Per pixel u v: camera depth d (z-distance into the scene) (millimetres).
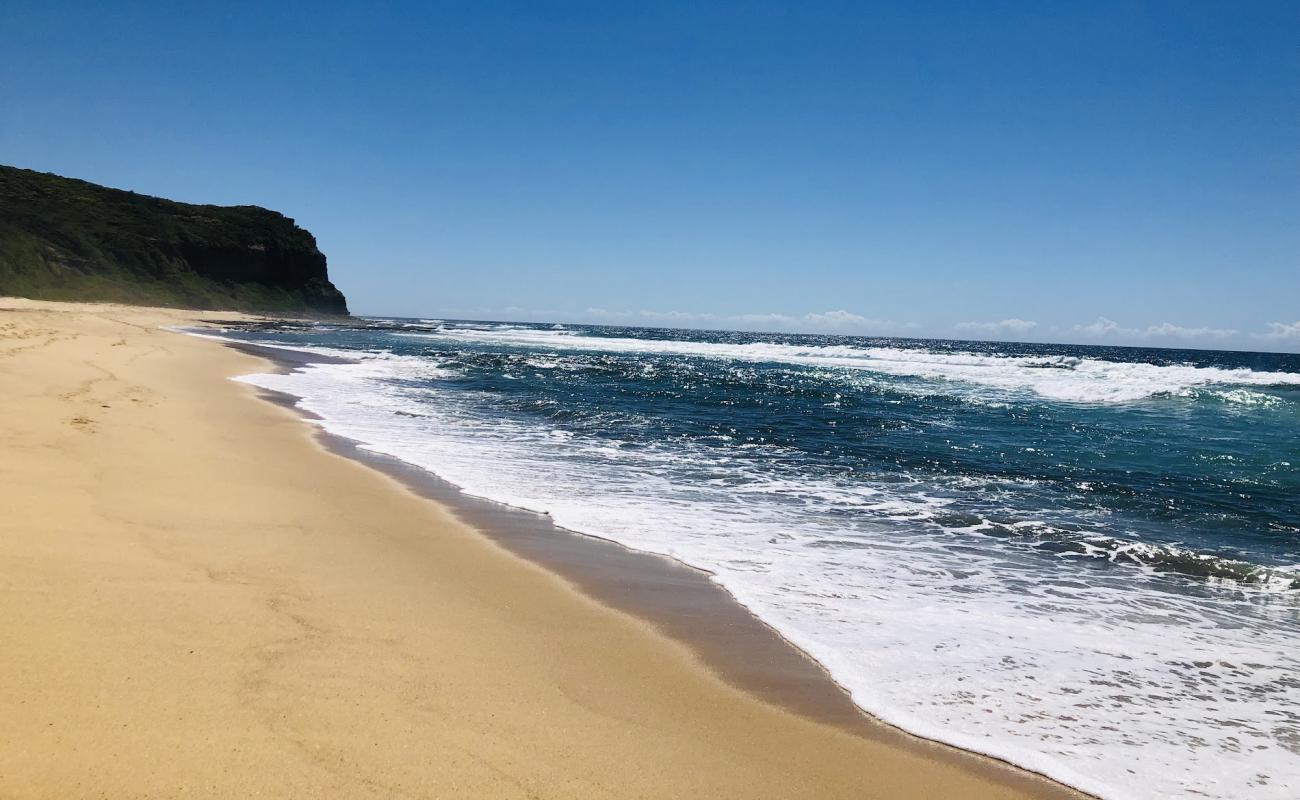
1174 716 4133
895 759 3543
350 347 41562
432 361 32594
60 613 3918
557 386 23750
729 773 3289
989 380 29312
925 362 42344
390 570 5555
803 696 4133
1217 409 20266
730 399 21781
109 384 13492
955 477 11289
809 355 51031
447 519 7410
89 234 78875
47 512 5621
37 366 13891
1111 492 10516
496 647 4363
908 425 17000
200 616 4160
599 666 4289
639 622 5066
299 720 3217
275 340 44875
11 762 2639
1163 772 3557
